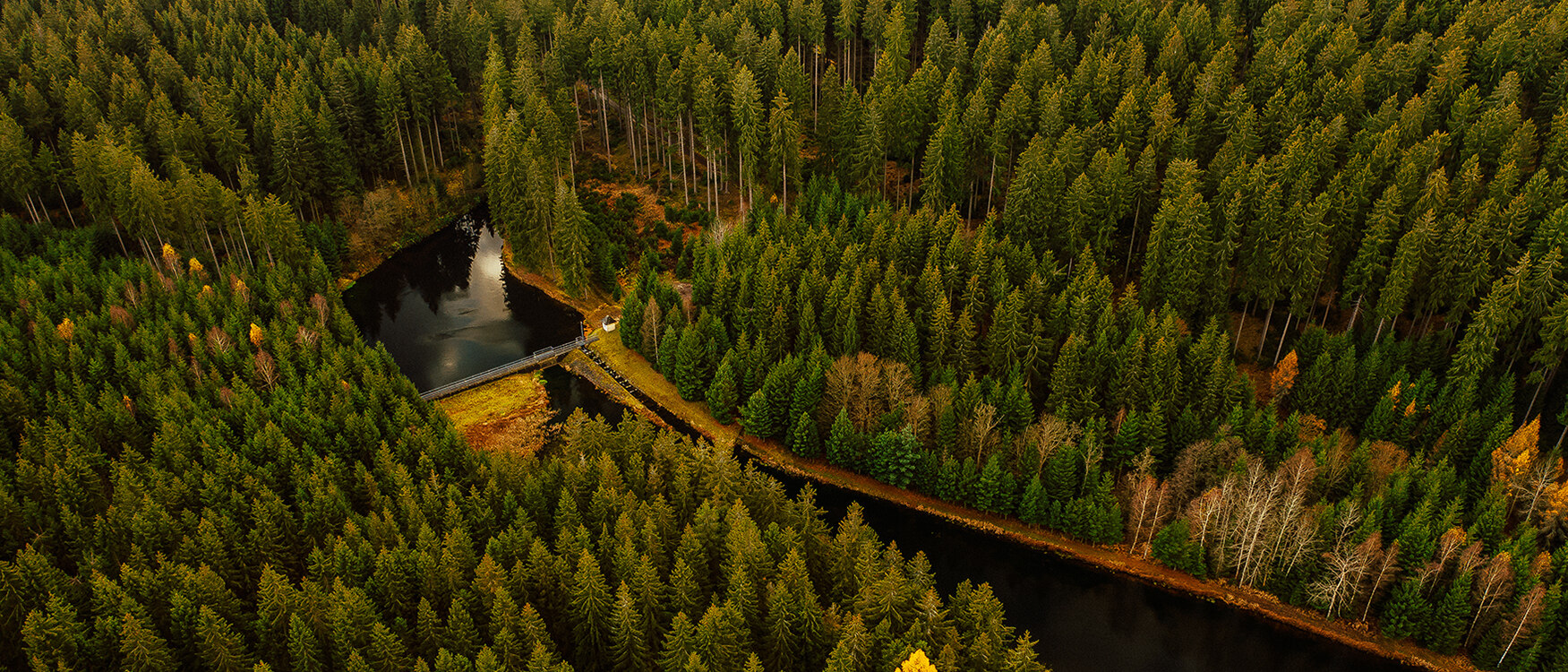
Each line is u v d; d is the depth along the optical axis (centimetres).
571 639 5944
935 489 7831
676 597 5850
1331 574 6612
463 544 6147
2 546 6328
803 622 5653
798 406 8244
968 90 12062
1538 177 8244
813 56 13888
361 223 12012
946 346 8519
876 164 10869
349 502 6950
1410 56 10238
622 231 11694
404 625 5681
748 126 10981
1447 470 6994
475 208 13538
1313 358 8456
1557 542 6462
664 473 7156
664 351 9169
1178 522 7019
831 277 9588
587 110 14850
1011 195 9594
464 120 14562
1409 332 8681
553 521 6756
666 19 13738
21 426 7512
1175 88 11019
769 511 6781
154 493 6556
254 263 10912
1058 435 7450
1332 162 9275
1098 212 9425
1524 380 8100
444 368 9888
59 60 12156
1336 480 7162
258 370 8269
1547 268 7512
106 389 7725
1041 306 8744
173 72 12419
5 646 5644
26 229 10419
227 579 6153
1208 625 6900
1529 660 6003
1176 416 7844
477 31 13488
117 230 10856
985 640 5297
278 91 11944
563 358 9931
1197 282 8738
